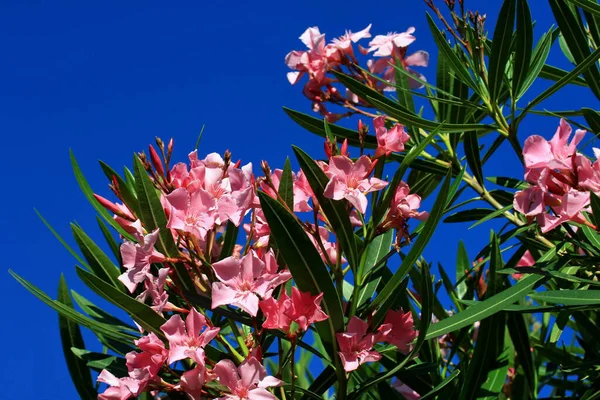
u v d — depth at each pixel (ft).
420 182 4.83
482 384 4.21
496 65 4.52
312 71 5.02
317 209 3.85
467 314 4.01
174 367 4.04
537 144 3.92
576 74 4.45
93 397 4.20
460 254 5.26
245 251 3.96
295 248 3.70
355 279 3.94
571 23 4.59
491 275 4.27
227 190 3.92
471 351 4.85
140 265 3.88
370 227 3.96
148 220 3.90
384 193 3.97
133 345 4.18
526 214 3.92
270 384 3.74
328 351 3.84
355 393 3.91
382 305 3.94
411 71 5.15
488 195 4.84
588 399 4.18
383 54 5.09
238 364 3.92
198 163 3.96
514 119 4.59
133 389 3.75
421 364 4.25
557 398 4.63
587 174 3.86
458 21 4.69
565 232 4.48
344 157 3.81
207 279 4.09
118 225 4.11
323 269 3.72
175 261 3.92
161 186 3.93
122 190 3.99
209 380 3.78
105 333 4.02
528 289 4.01
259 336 3.85
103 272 4.21
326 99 5.02
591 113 4.54
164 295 3.87
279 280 3.76
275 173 3.92
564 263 4.20
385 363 4.41
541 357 4.99
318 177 3.82
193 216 3.86
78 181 4.11
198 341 3.78
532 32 4.46
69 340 4.23
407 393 4.66
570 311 4.38
